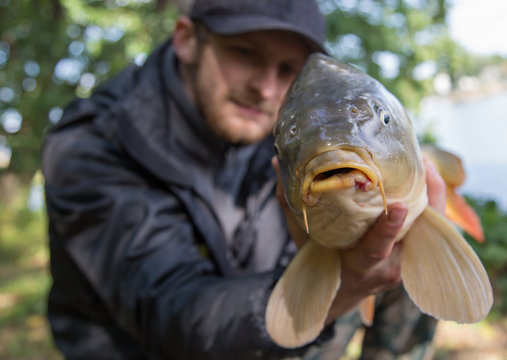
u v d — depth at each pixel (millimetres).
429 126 2898
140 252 557
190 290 506
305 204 330
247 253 701
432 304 410
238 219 716
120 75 788
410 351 782
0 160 4527
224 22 658
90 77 2961
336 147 326
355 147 328
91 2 2787
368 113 360
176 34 734
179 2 1951
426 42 2994
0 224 3840
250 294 461
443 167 595
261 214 707
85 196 617
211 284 504
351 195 343
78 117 709
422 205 407
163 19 2641
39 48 2850
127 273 552
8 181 4012
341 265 431
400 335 763
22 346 1609
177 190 624
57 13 2895
